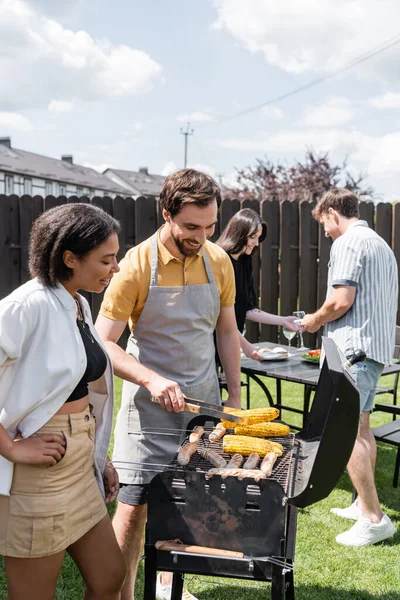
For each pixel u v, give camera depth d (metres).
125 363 2.18
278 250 7.58
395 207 7.59
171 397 2.04
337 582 2.83
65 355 1.66
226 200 7.47
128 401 2.37
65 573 2.90
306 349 4.70
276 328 7.63
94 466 1.97
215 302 2.37
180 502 1.73
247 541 1.69
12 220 7.00
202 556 1.69
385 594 2.74
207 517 1.71
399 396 6.36
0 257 6.98
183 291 2.29
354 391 1.55
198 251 2.23
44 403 1.65
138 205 7.30
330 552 3.12
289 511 1.97
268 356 4.21
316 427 2.05
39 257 1.69
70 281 1.74
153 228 7.38
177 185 2.07
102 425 2.01
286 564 1.64
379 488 3.97
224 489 1.69
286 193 17.44
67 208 1.72
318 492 1.61
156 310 2.28
